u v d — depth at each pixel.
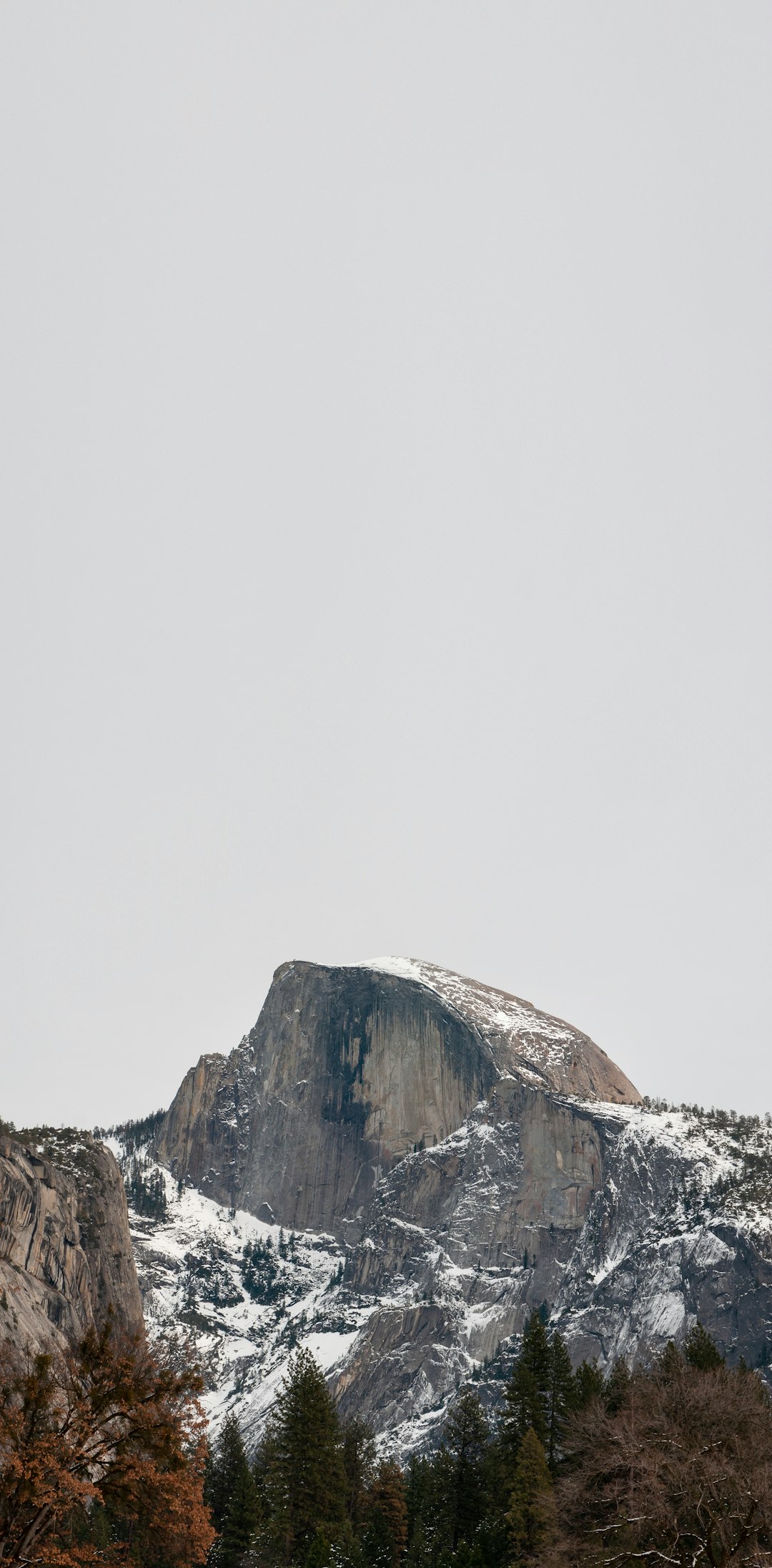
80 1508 77.31
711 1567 92.88
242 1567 159.88
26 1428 73.56
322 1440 174.00
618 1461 98.88
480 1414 170.12
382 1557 159.00
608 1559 95.06
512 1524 139.25
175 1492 75.19
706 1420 101.25
